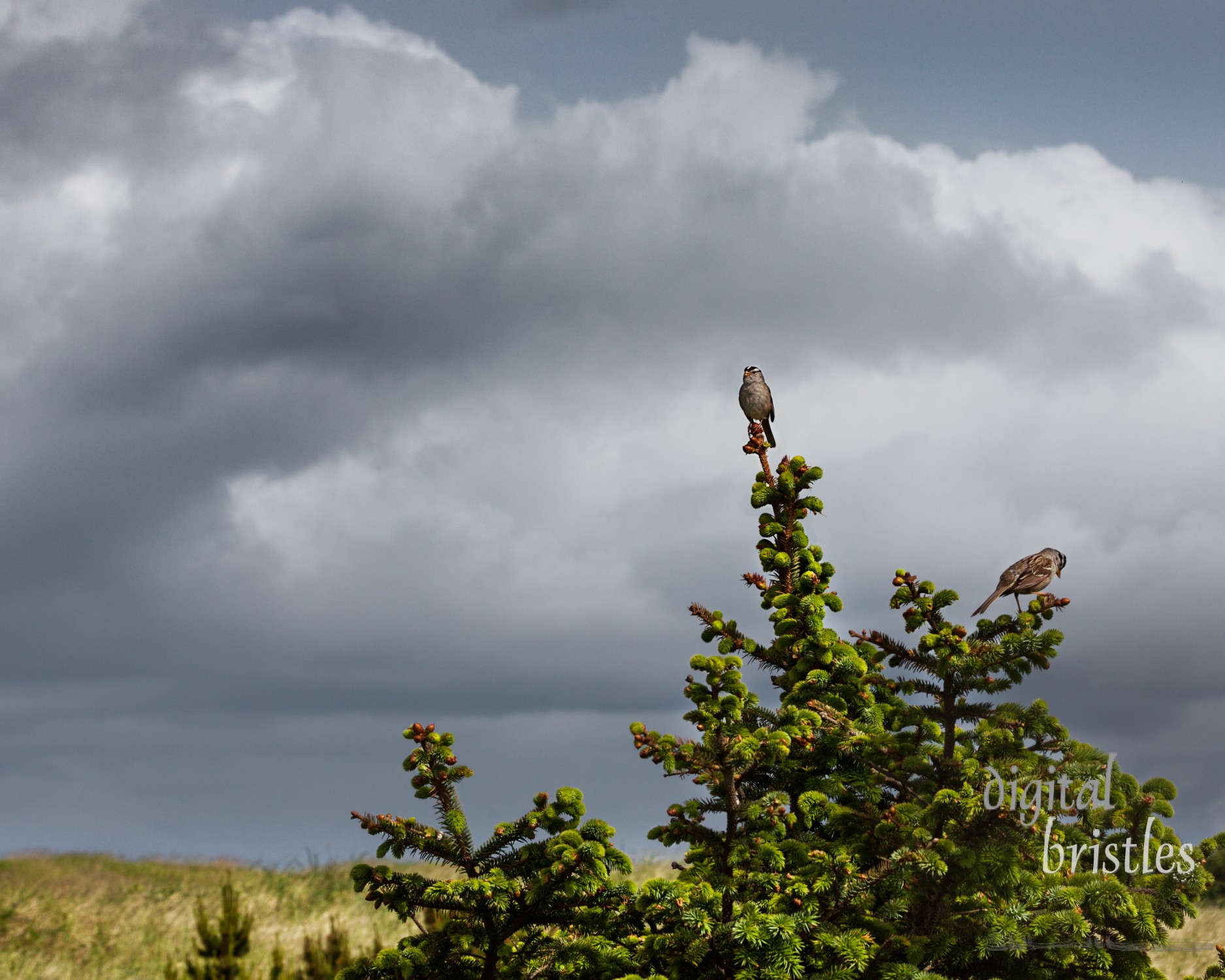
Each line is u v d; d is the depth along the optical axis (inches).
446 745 248.1
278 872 972.6
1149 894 256.4
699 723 253.0
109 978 727.7
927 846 237.1
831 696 281.4
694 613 305.4
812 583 293.7
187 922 841.5
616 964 238.7
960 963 240.4
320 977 574.6
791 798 278.5
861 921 242.7
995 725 252.2
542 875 232.7
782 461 310.3
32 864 986.1
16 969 733.9
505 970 245.4
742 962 227.5
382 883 243.0
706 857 259.8
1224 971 262.4
